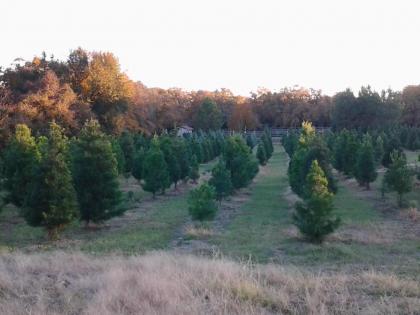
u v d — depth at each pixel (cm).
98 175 2175
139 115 7381
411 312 735
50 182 1903
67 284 937
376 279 964
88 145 2192
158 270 970
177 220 2377
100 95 6094
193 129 10025
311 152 2506
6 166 2536
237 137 3372
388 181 2647
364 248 1698
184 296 787
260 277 945
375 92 7462
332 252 1606
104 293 807
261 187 3756
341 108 7606
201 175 4459
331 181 2489
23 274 1023
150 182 3145
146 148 4572
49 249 1725
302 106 10912
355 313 736
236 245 1766
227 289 828
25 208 1959
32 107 4806
